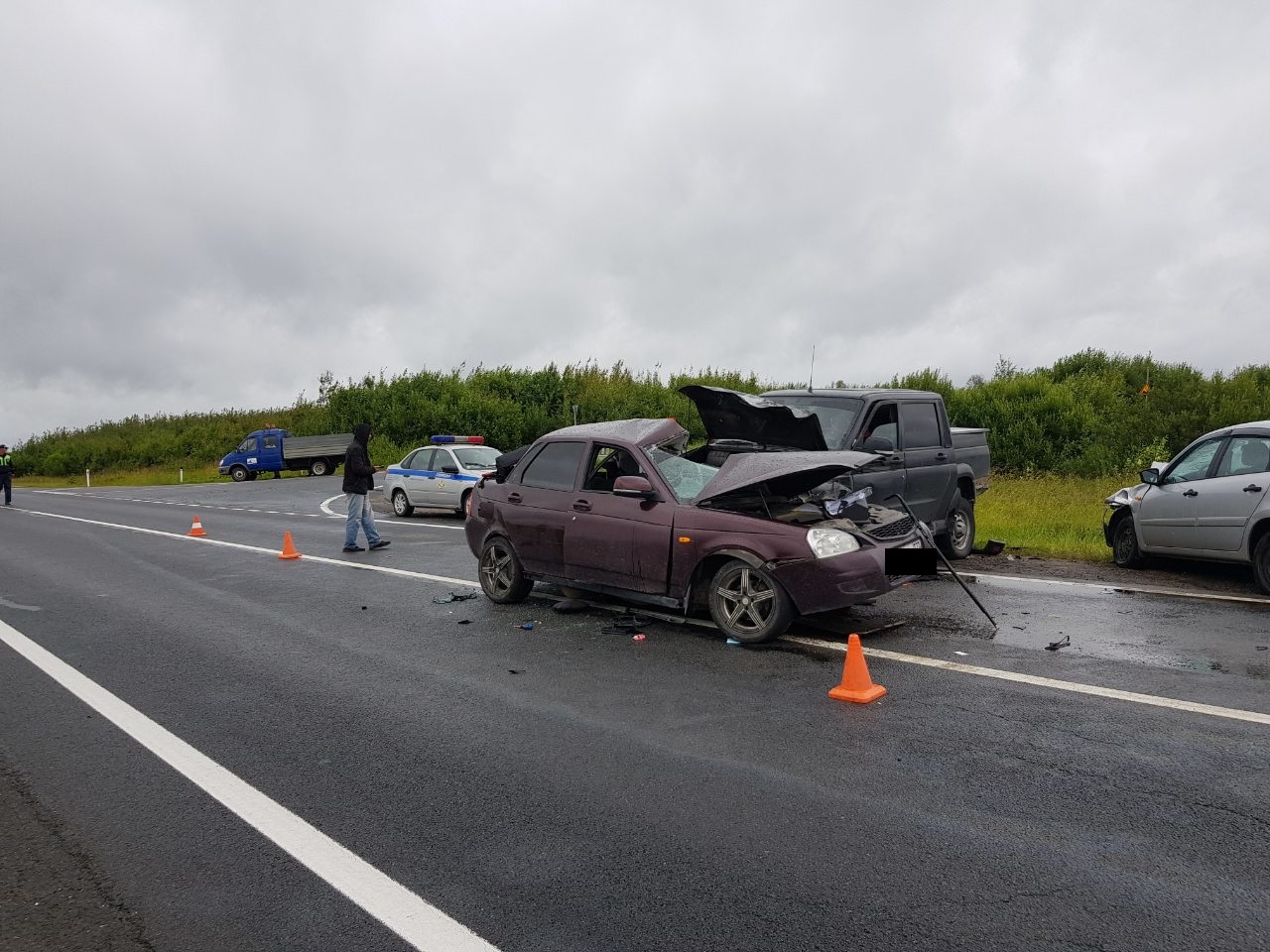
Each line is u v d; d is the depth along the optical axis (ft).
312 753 15.88
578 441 27.04
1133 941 9.64
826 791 13.70
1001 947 9.57
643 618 25.79
